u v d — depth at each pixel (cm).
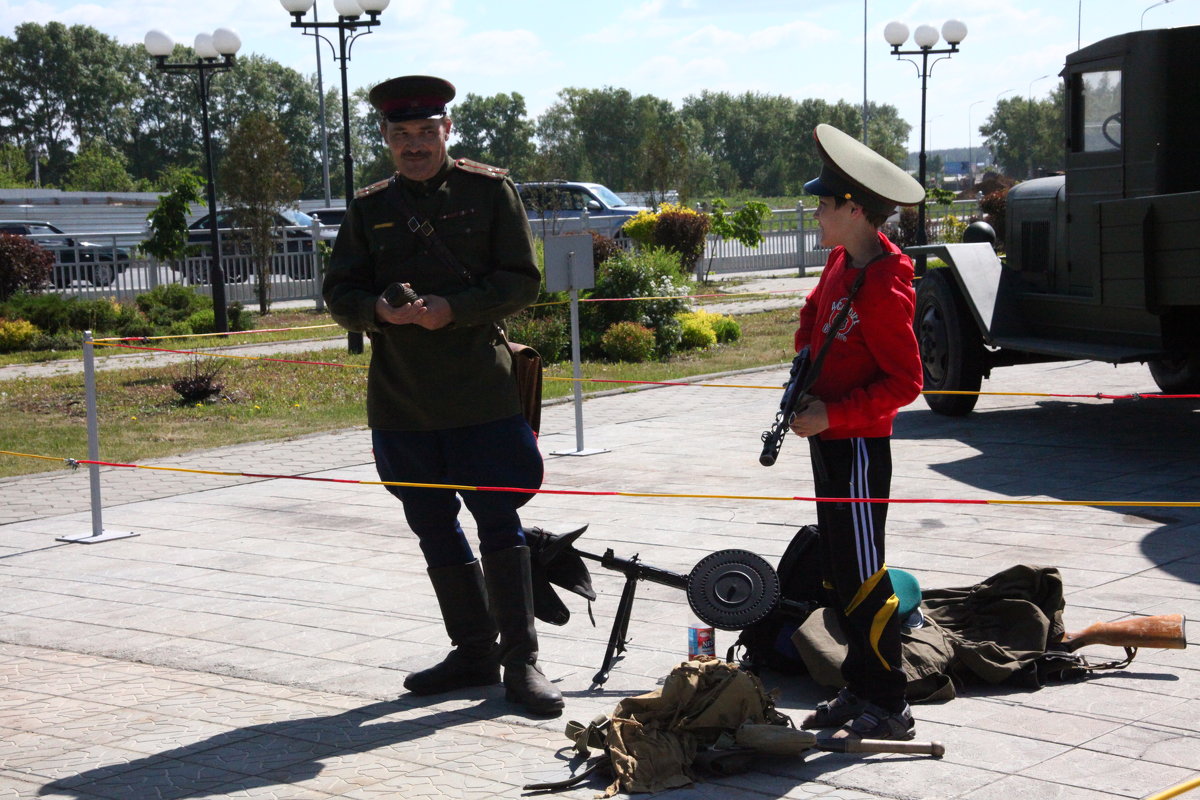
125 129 12281
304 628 572
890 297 385
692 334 1764
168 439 1149
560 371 1551
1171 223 811
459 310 449
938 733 415
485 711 460
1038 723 421
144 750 430
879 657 402
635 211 3155
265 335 2058
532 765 404
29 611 622
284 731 445
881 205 391
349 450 1068
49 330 2064
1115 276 873
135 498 898
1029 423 1041
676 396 1322
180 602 625
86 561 720
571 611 582
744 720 402
